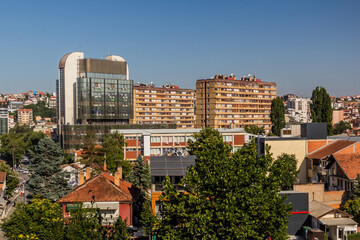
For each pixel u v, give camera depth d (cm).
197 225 3641
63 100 19025
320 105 12650
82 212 3812
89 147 9450
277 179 4209
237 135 11750
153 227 4041
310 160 7869
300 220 5622
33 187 7275
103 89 18112
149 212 4316
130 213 5234
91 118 17862
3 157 17050
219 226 3712
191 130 12812
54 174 7388
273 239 3916
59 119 19625
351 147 7081
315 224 5522
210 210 3778
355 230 5316
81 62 18762
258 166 4275
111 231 3831
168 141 12162
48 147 7425
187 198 3869
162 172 4947
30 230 4394
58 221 4112
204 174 4166
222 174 3872
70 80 18838
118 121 18650
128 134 12231
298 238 5475
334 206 6128
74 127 16625
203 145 5909
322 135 8131
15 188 10931
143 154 11819
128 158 12200
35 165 7369
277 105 15362
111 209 5153
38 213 4528
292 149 7988
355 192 6038
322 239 5188
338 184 6831
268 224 3753
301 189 6053
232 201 3644
